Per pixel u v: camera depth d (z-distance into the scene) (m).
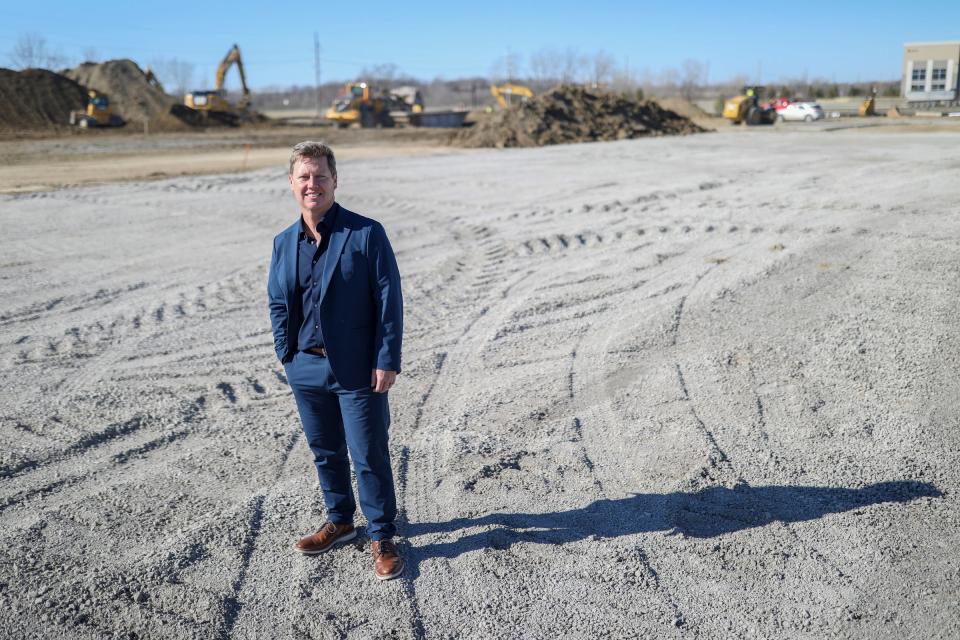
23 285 9.52
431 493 4.40
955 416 5.07
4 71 52.25
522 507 4.23
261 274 9.85
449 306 8.25
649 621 3.29
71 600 3.50
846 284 8.17
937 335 6.54
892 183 14.98
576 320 7.57
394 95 58.44
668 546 3.82
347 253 3.45
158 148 34.22
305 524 4.11
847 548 3.72
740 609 3.34
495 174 20.22
